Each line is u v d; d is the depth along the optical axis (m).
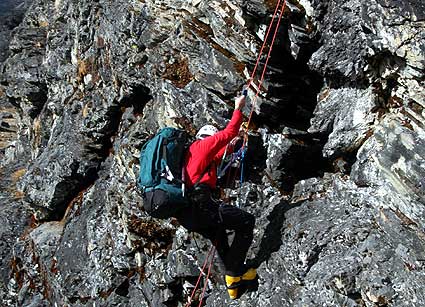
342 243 5.93
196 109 7.36
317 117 6.86
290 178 6.95
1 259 10.92
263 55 6.67
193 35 7.55
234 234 6.74
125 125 9.44
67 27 11.73
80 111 10.72
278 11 6.49
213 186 6.17
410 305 5.28
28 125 14.30
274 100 6.82
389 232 5.75
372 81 6.24
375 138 6.05
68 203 10.55
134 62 8.73
